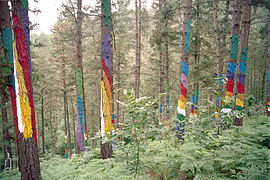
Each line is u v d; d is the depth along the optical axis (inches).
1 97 267.4
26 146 184.7
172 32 532.4
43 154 877.8
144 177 139.8
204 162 127.2
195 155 149.6
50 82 739.4
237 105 281.7
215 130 192.5
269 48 446.9
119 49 546.0
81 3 451.8
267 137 159.0
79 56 466.6
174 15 544.7
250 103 354.3
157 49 604.7
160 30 546.0
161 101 538.0
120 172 169.9
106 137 160.9
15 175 241.8
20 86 179.0
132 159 147.3
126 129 146.7
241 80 289.0
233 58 270.5
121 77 663.1
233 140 170.6
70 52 606.5
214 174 120.7
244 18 291.9
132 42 618.8
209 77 526.3
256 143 163.3
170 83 796.6
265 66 804.6
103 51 240.5
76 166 243.9
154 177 146.5
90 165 224.1
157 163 157.2
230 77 271.3
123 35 542.6
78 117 481.7
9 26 235.8
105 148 242.4
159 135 154.2
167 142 180.7
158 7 572.1
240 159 128.0
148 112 142.8
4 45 235.0
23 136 184.1
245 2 291.1
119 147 155.3
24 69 179.3
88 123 968.9
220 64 439.2
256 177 104.9
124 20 542.0
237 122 265.9
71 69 642.8
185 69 243.4
